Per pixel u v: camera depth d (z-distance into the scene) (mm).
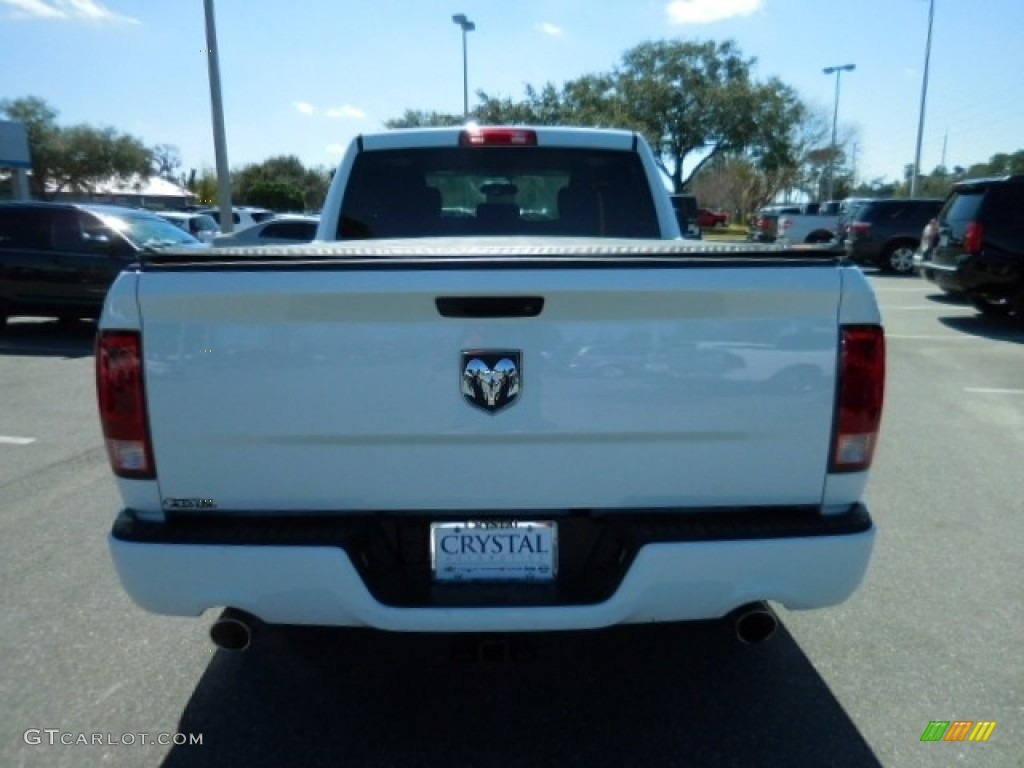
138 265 2291
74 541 4211
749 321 2223
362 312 2193
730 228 44406
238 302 2191
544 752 2592
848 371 2254
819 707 2818
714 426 2262
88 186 61219
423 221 4395
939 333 10789
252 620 2471
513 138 4266
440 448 2273
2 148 24938
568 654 3166
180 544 2262
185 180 68625
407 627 2271
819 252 2250
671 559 2240
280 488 2303
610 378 2232
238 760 2555
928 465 5414
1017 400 7211
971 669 3041
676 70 39438
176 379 2240
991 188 10695
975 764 2527
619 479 2299
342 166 4336
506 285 2172
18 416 6766
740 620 2467
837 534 2275
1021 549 4086
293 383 2232
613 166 4375
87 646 3217
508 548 2355
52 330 11539
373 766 2527
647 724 2732
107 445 2309
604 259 2189
